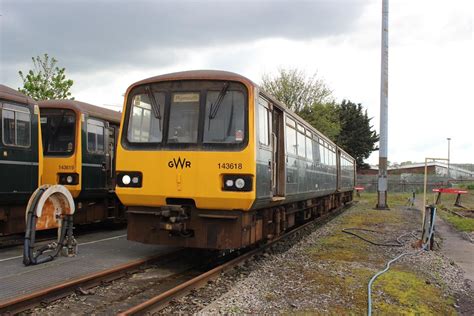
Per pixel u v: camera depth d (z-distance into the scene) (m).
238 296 6.53
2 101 9.59
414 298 6.89
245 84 8.20
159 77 8.68
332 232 14.41
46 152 12.35
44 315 5.65
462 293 7.75
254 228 8.95
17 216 10.25
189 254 9.83
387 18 26.64
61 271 7.54
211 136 8.16
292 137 11.69
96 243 10.86
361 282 7.62
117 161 8.56
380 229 15.51
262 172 8.46
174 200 8.35
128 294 6.73
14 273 7.35
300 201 13.84
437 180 52.75
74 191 12.07
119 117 14.59
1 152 9.52
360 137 62.34
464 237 14.45
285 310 6.05
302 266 8.80
